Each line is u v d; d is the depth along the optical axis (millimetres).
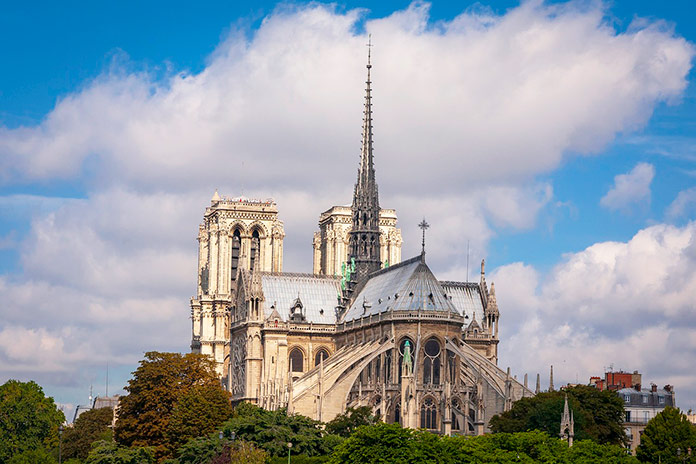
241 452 173250
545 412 194125
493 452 162125
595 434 194875
